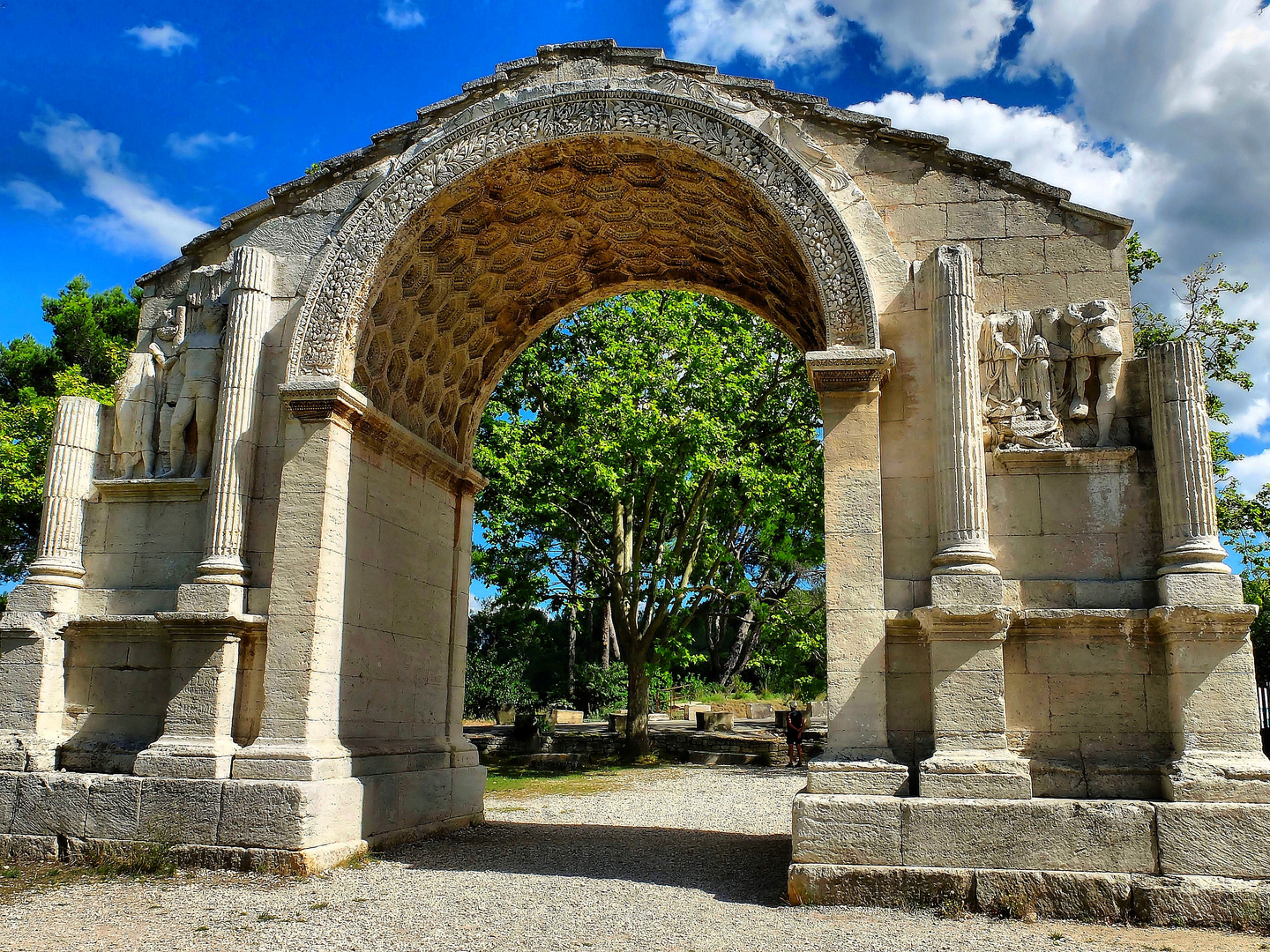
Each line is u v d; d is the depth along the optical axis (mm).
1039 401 11297
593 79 13234
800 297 14086
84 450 13398
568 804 19047
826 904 9688
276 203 14117
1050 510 11031
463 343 16219
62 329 36031
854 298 11711
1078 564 10867
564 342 27953
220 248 14219
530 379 27875
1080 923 9117
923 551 11117
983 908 9391
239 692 12172
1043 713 10438
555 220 14766
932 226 12148
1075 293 11656
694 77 13117
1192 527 10375
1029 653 10594
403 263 13523
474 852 12945
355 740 12844
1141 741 10250
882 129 12453
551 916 9352
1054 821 9594
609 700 42781
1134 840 9445
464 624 16609
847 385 11391
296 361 12859
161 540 13109
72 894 10070
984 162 12172
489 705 40562
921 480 11305
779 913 9438
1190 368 10750
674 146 12719
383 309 13656
